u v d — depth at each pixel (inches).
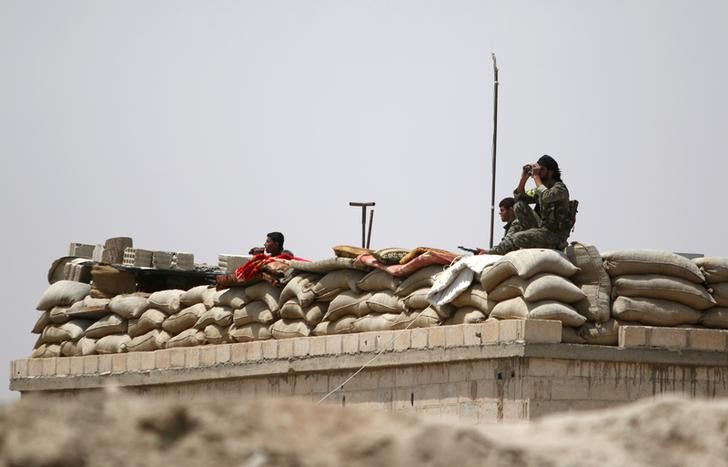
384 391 2375.7
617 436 1275.8
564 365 2149.4
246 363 2657.5
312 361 2506.2
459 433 1158.3
